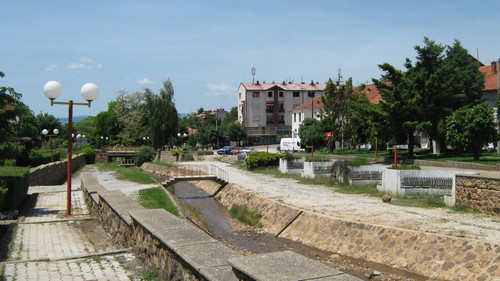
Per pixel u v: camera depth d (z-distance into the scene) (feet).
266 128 316.19
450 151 138.51
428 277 40.68
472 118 102.27
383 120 123.24
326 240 55.16
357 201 72.79
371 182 91.35
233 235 65.41
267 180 111.45
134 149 250.16
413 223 52.44
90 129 375.25
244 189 93.71
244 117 322.34
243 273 16.06
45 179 111.45
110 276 26.25
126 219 33.22
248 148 247.91
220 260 19.44
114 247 35.06
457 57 148.25
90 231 42.47
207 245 22.16
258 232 66.64
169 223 27.89
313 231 58.70
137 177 127.34
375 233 50.55
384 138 131.03
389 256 46.32
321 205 69.67
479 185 58.75
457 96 120.98
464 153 130.00
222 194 102.37
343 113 167.94
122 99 312.50
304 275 15.10
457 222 52.21
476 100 138.31
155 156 235.61
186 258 19.93
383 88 126.41
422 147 182.09
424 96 120.06
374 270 44.16
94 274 26.68
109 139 308.40
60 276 26.30
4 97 58.54
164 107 246.27
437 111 120.78
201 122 445.78
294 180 109.40
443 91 119.85
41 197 70.49
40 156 129.08
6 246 35.78
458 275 39.09
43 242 37.45
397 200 71.20
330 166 107.65
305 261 16.83
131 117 299.58
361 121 156.66
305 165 111.24
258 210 77.10
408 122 116.98
